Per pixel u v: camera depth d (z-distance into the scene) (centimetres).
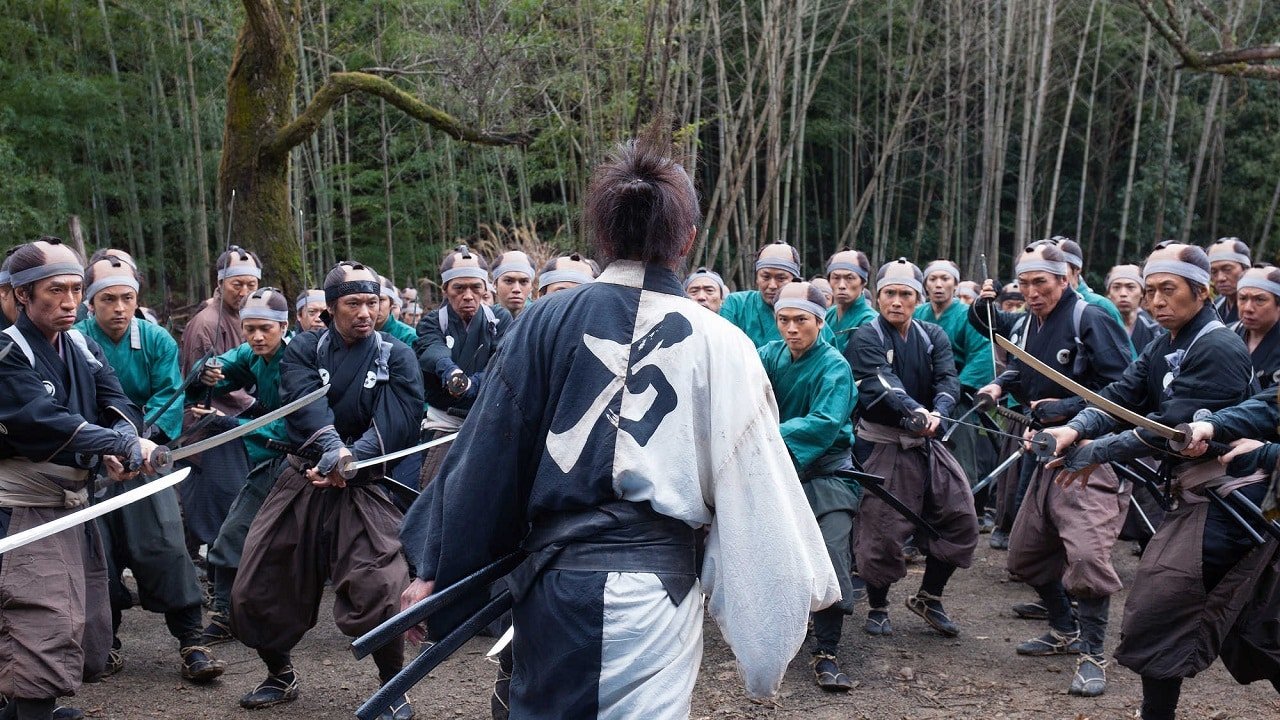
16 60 1476
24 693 356
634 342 247
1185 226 2117
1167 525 390
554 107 1312
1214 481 377
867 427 560
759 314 656
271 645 448
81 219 1548
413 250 1806
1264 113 2264
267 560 440
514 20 1240
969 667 522
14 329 377
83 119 1491
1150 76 2341
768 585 242
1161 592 380
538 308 258
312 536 440
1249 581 372
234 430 399
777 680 244
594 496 242
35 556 368
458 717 466
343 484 425
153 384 526
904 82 2106
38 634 361
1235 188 2303
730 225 1816
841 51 2078
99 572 403
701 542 272
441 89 1274
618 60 1242
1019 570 526
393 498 466
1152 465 500
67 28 1557
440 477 259
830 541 488
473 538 249
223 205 1048
